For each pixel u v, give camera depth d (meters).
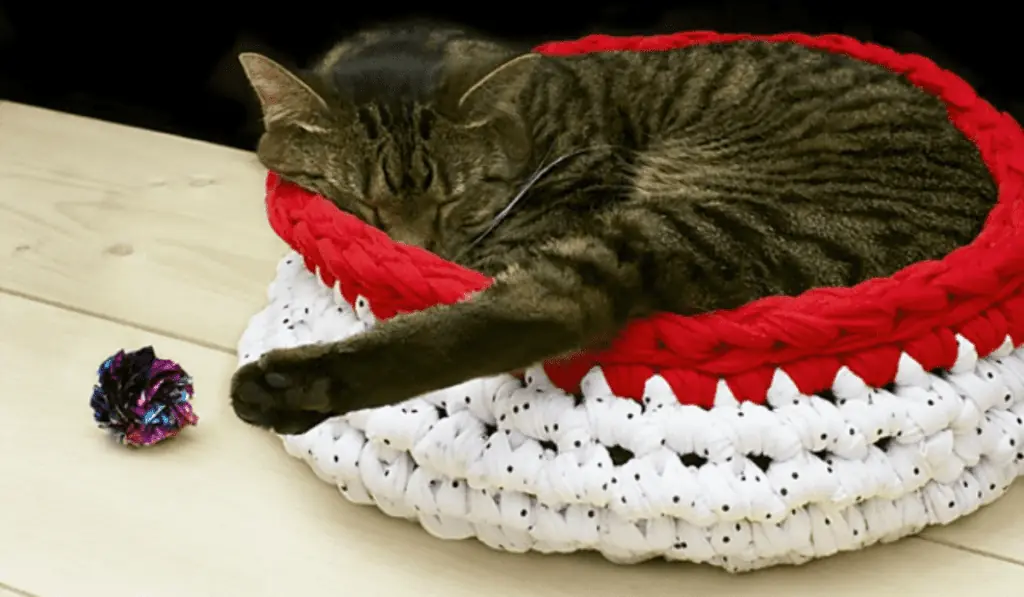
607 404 1.00
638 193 1.25
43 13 1.93
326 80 1.24
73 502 1.11
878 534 1.03
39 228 1.57
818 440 0.98
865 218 1.13
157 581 1.03
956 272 1.03
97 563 1.05
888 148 1.23
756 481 0.97
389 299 1.09
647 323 1.02
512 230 1.28
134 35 1.92
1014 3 1.62
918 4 1.69
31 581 1.03
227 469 1.16
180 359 1.32
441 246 1.28
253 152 1.81
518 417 1.01
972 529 1.10
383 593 1.03
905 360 1.01
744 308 1.02
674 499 0.96
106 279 1.46
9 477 1.14
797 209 1.14
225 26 1.88
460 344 0.97
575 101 1.34
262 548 1.07
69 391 1.26
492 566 1.06
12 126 1.85
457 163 1.24
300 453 1.10
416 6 1.84
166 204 1.64
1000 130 1.31
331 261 1.12
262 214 1.63
